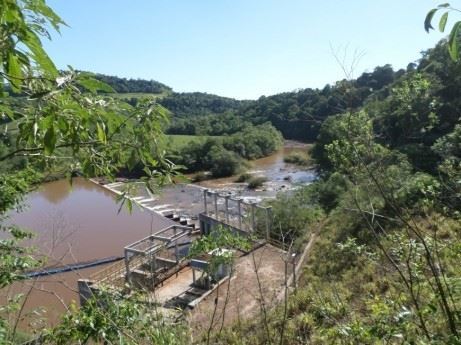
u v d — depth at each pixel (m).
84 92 1.58
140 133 1.86
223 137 61.25
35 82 1.44
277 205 17.56
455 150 5.76
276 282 11.02
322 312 3.61
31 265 3.82
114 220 30.06
